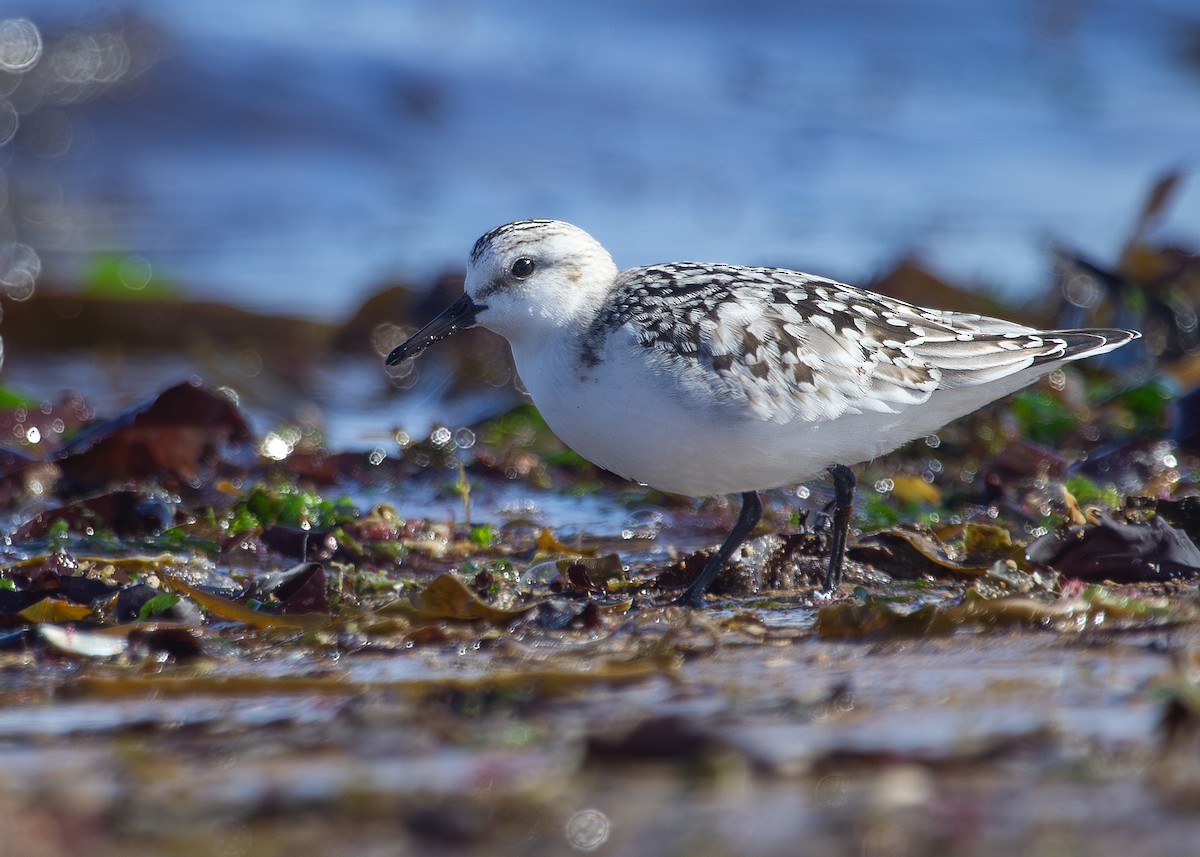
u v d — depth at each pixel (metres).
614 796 6.00
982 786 5.94
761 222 24.97
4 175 27.25
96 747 7.07
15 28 29.20
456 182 27.62
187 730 7.25
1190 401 13.71
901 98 31.62
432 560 11.70
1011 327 11.04
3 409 15.77
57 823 5.87
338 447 15.77
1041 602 8.86
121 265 22.91
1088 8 35.06
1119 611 8.87
